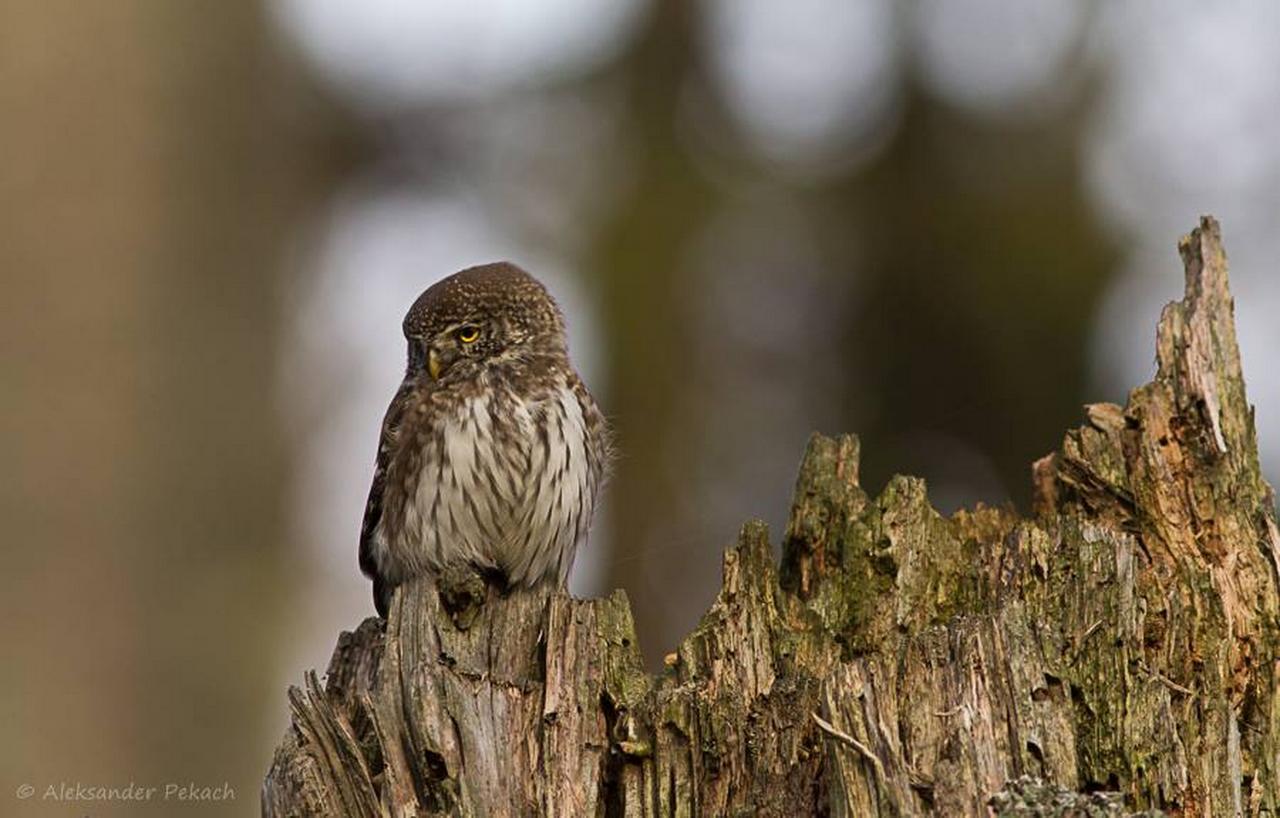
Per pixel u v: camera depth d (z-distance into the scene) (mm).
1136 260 18562
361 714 8023
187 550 14758
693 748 7211
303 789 7047
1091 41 18625
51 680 13445
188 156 15445
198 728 14266
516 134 18422
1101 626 7223
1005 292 18797
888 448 18672
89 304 14180
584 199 18578
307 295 17047
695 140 19125
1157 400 8273
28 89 14180
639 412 18109
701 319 18594
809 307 18875
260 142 16469
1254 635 7676
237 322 15812
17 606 13438
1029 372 18734
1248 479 8125
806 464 8445
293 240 16969
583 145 18766
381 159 18203
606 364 18312
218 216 15828
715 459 18219
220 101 15906
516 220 18375
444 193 18359
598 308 18422
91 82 14445
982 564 7730
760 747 7176
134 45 14750
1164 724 6996
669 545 17781
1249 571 7840
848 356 18906
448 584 7770
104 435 14078
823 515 8273
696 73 19188
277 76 16812
